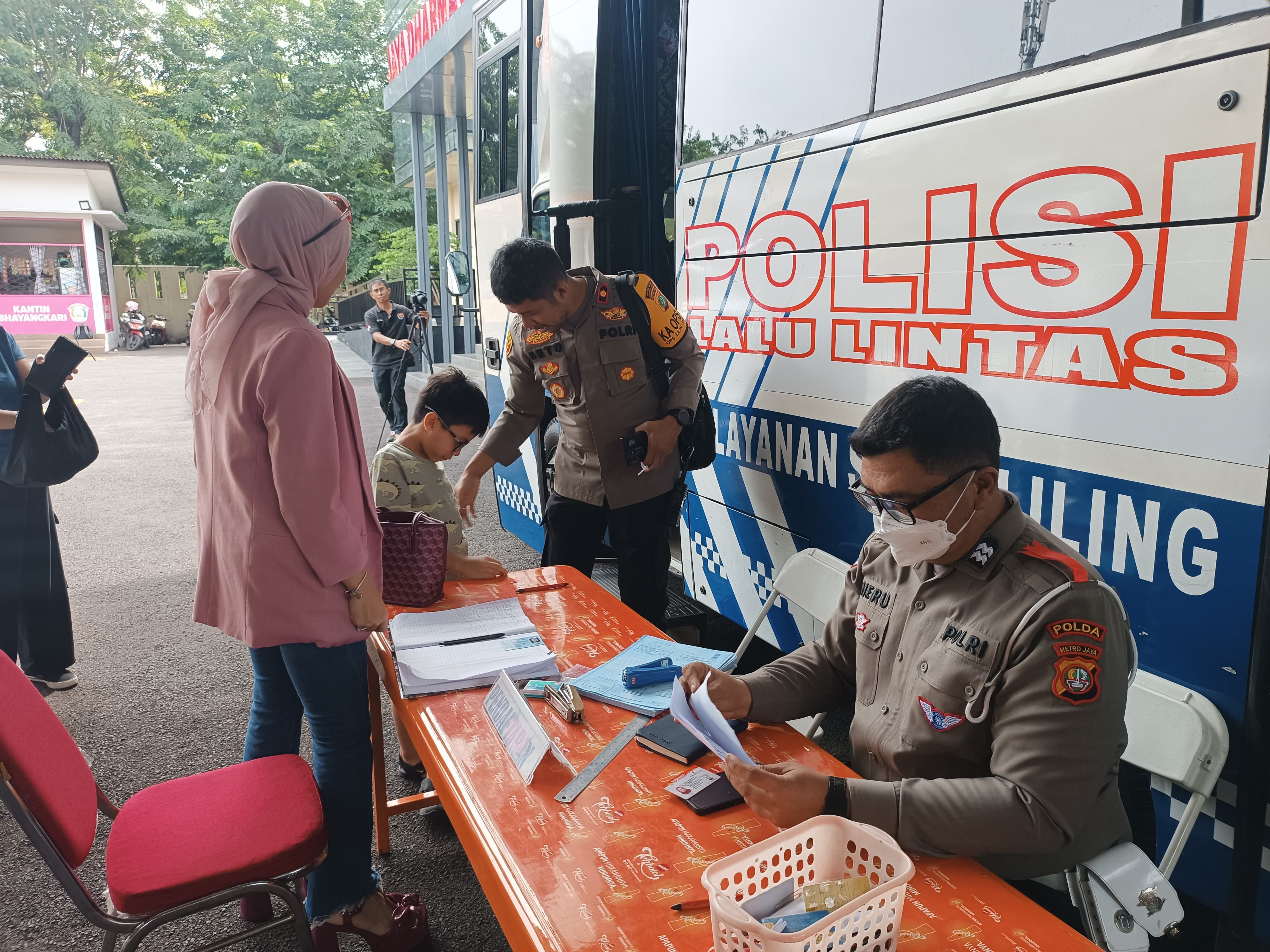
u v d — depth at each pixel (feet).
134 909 5.15
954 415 4.29
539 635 6.91
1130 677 4.36
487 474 25.34
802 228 8.20
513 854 4.25
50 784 5.09
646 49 11.77
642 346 9.33
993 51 6.13
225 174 88.94
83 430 10.61
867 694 5.09
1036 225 5.90
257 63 95.96
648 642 6.73
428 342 31.60
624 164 12.06
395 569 7.41
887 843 3.59
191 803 6.02
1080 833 4.44
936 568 4.72
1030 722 4.12
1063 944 3.62
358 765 6.39
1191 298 5.03
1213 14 4.81
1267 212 4.64
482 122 16.07
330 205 6.21
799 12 7.98
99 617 14.75
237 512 5.79
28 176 65.82
